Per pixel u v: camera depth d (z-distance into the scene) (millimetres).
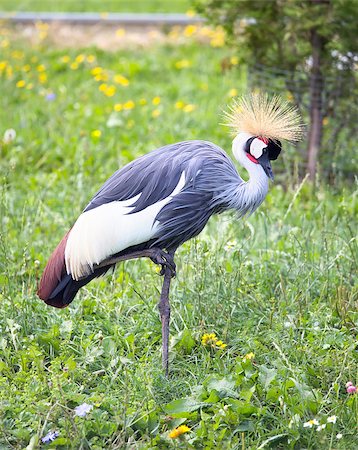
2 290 10617
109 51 22266
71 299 9289
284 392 8555
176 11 27219
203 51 22062
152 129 16703
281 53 14547
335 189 14180
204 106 18016
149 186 8883
